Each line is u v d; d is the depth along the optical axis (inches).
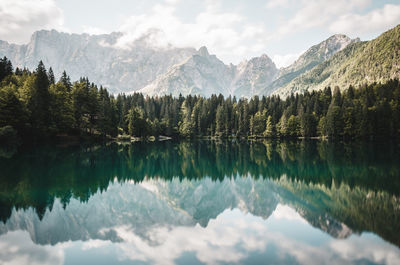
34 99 3129.9
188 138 6171.3
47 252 715.4
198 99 7490.2
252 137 6043.3
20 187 1349.7
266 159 2564.0
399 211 1021.2
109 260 671.8
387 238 783.7
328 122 4722.0
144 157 2672.2
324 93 5989.2
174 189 1536.7
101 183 1537.9
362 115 4434.1
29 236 821.9
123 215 1043.9
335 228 869.2
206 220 996.6
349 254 689.6
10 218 968.9
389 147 3316.9
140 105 7180.1
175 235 846.5
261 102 6688.0
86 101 3892.7
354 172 1758.1
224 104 6796.3
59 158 2234.3
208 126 6589.6
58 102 3412.9
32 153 2421.3
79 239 807.7
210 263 653.9
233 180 1765.5
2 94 2837.1
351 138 4704.7
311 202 1184.2
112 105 4913.9
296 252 708.0
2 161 1980.8
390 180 1514.5
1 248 738.2
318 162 2223.2
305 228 879.7
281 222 948.6
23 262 657.6
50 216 997.8
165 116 6535.4
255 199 1296.8
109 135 4537.4
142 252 721.0
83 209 1091.3
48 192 1280.8
